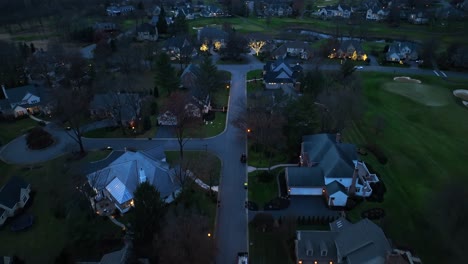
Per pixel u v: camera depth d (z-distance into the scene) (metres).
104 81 117.44
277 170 75.38
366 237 48.72
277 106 87.88
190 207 63.94
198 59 148.62
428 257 54.09
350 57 150.38
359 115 93.62
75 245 55.75
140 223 51.22
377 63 146.38
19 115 100.75
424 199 66.44
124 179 64.56
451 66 141.62
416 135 89.88
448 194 62.22
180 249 48.09
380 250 46.78
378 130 88.75
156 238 51.91
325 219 60.59
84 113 94.88
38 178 73.00
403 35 186.25
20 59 130.75
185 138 88.19
